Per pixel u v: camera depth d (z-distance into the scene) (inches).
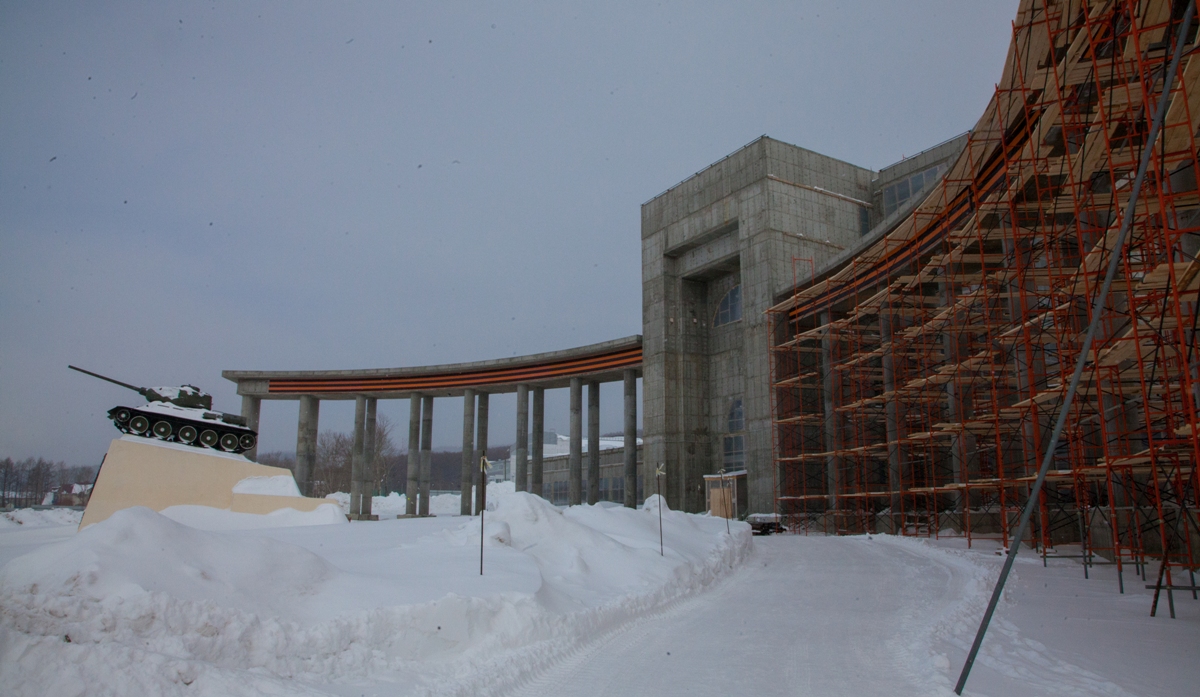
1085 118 831.1
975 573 741.9
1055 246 1002.1
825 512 1681.8
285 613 331.0
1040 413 1012.5
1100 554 885.8
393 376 2556.6
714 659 388.5
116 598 275.9
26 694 225.5
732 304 2162.9
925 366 1433.3
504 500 673.6
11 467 4099.4
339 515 1005.2
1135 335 564.1
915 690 325.4
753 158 1941.4
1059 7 791.7
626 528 765.3
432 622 350.6
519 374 2438.5
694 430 2149.4
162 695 243.9
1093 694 311.4
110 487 989.2
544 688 331.3
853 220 2020.2
